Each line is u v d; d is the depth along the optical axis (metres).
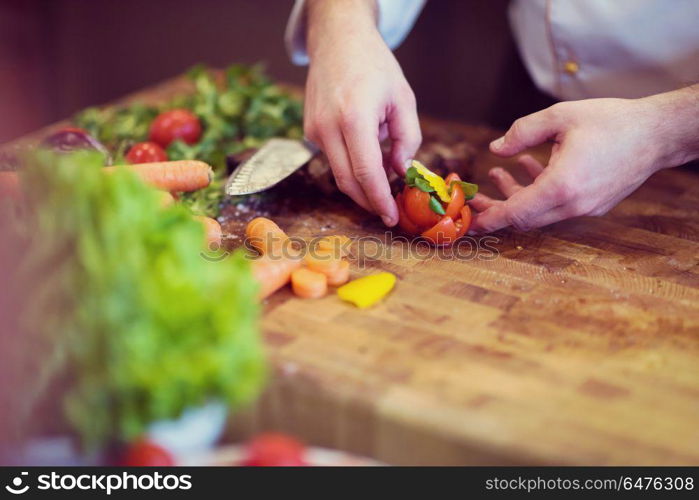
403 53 2.94
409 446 1.13
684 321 1.33
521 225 1.54
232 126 2.04
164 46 3.61
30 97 3.67
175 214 1.09
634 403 1.13
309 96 1.65
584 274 1.46
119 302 0.96
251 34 3.47
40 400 1.03
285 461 1.06
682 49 1.83
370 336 1.27
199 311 0.99
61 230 0.98
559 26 1.94
